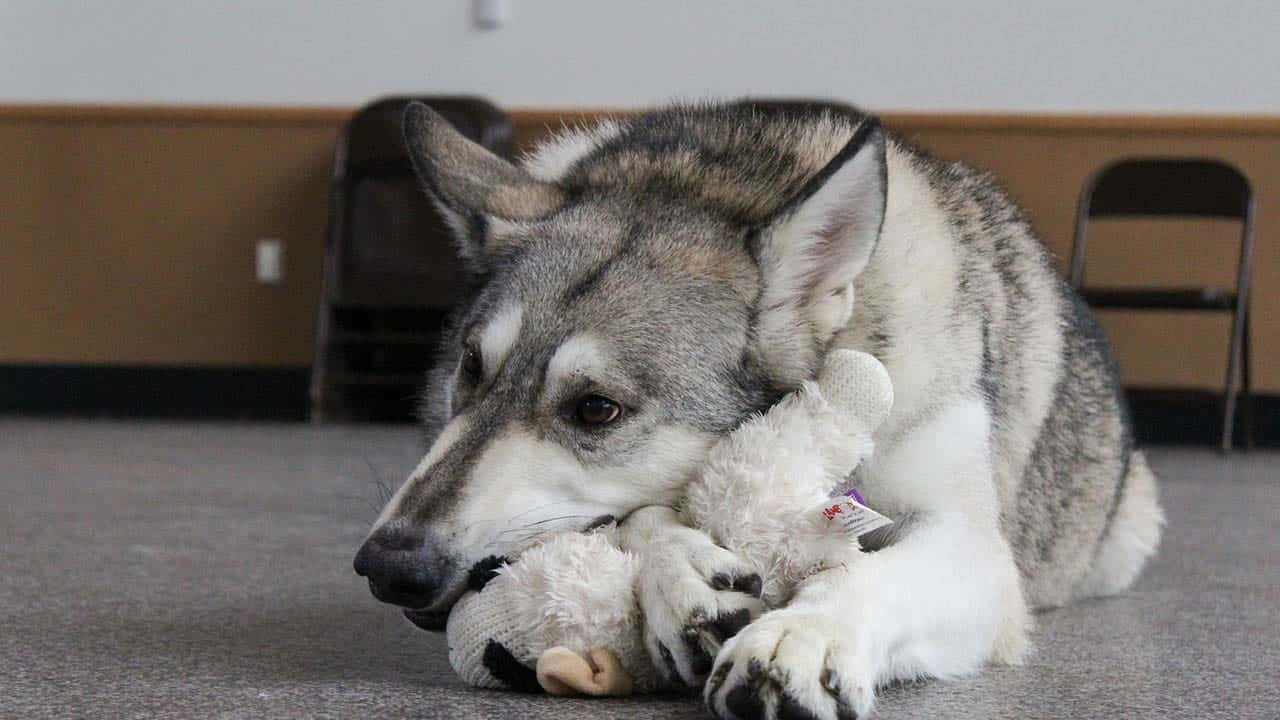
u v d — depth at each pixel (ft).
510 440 5.12
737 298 5.32
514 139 21.68
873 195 5.15
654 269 5.34
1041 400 6.41
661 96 22.91
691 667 4.47
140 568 8.39
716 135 6.19
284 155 23.34
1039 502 6.53
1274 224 21.20
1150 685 5.39
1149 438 21.39
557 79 23.11
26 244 23.85
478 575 4.96
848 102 20.42
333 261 21.58
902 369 5.41
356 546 9.50
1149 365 21.33
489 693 4.97
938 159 6.66
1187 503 13.48
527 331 5.29
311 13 23.34
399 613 6.89
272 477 14.14
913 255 5.63
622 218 5.64
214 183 23.47
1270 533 11.26
